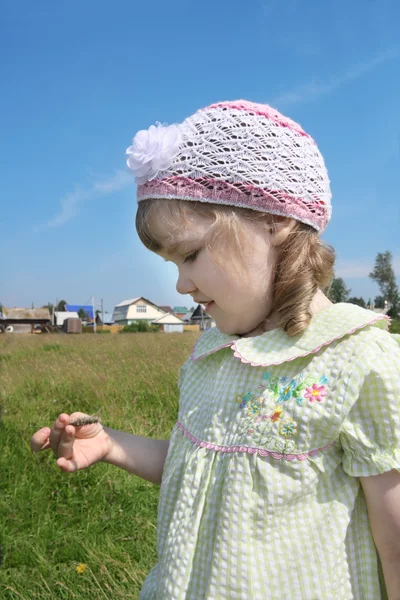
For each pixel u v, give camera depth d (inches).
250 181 17.1
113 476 55.6
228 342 19.5
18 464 58.1
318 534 16.2
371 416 16.1
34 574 40.7
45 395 99.6
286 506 16.3
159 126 18.2
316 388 16.6
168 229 17.8
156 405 88.4
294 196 17.6
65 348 216.7
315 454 16.4
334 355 16.9
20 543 44.4
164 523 19.3
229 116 17.8
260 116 18.0
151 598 20.1
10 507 49.5
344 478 16.7
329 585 15.9
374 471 15.7
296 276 17.5
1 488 54.3
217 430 18.2
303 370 17.2
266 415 17.1
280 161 17.6
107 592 37.8
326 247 18.9
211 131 17.5
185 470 18.5
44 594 38.1
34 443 21.6
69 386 104.0
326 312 17.8
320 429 16.3
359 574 16.4
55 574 40.3
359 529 16.7
